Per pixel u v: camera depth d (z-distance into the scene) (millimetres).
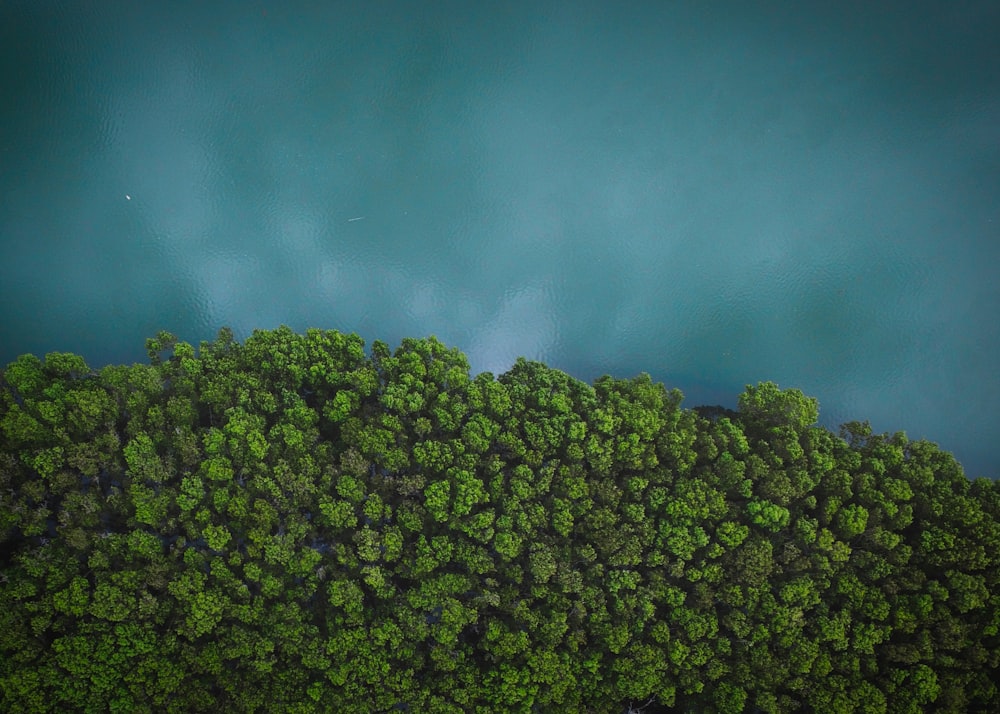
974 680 43281
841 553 43562
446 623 43250
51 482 41500
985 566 43438
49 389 42531
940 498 44438
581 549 44000
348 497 43781
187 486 42688
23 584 40219
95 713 40656
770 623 43469
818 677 43375
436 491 43812
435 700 42844
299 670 43156
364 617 43531
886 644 43688
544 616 43906
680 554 43688
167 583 42094
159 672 41438
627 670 43531
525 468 44625
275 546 42375
